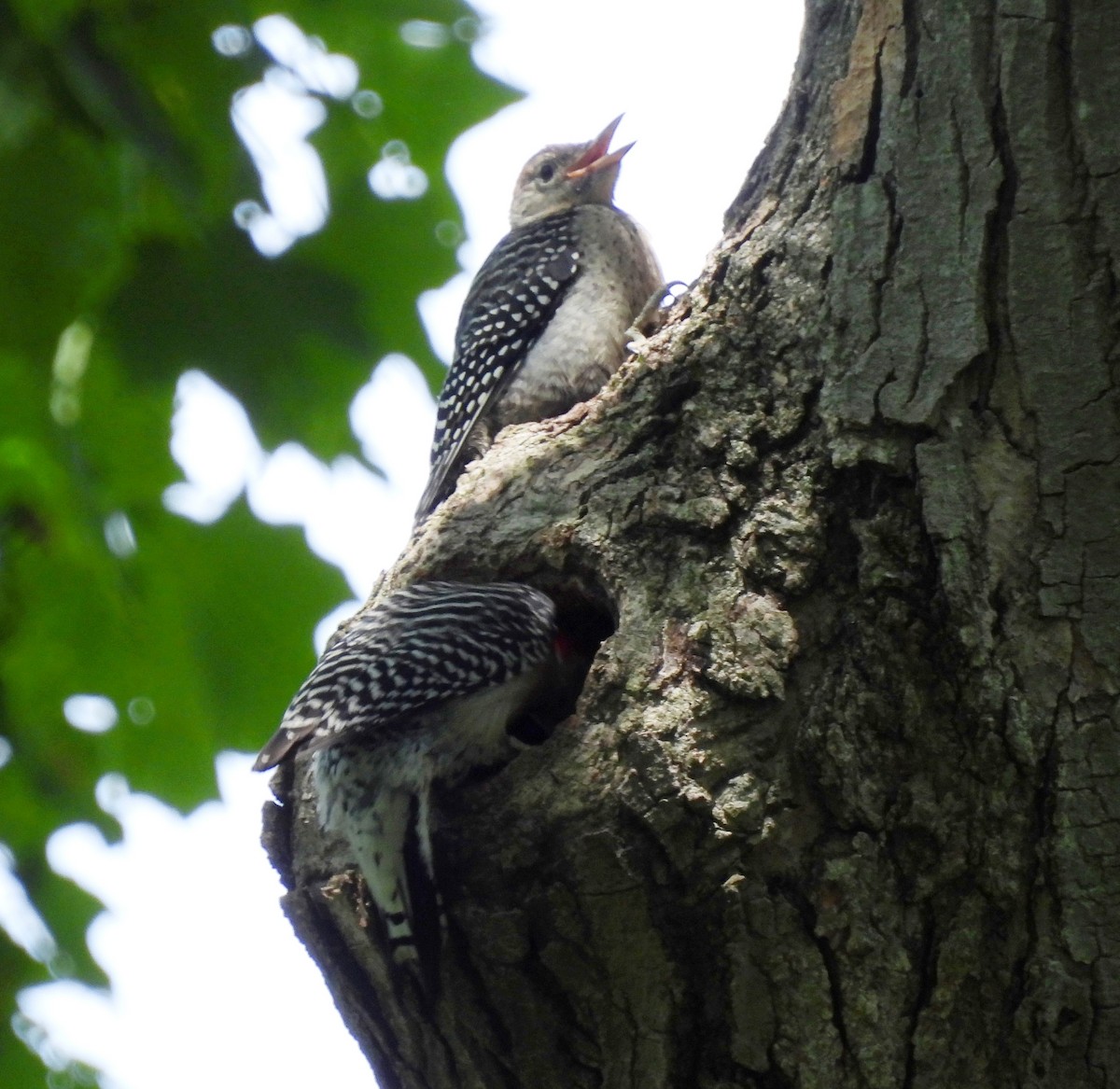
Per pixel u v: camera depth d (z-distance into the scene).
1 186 8.84
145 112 8.84
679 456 8.45
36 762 12.01
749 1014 7.39
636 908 7.45
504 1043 7.86
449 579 9.38
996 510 7.46
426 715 8.32
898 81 8.07
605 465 8.90
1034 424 7.52
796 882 7.36
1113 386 7.44
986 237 7.68
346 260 11.25
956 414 7.61
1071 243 7.54
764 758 7.48
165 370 9.70
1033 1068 7.28
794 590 7.75
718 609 7.86
